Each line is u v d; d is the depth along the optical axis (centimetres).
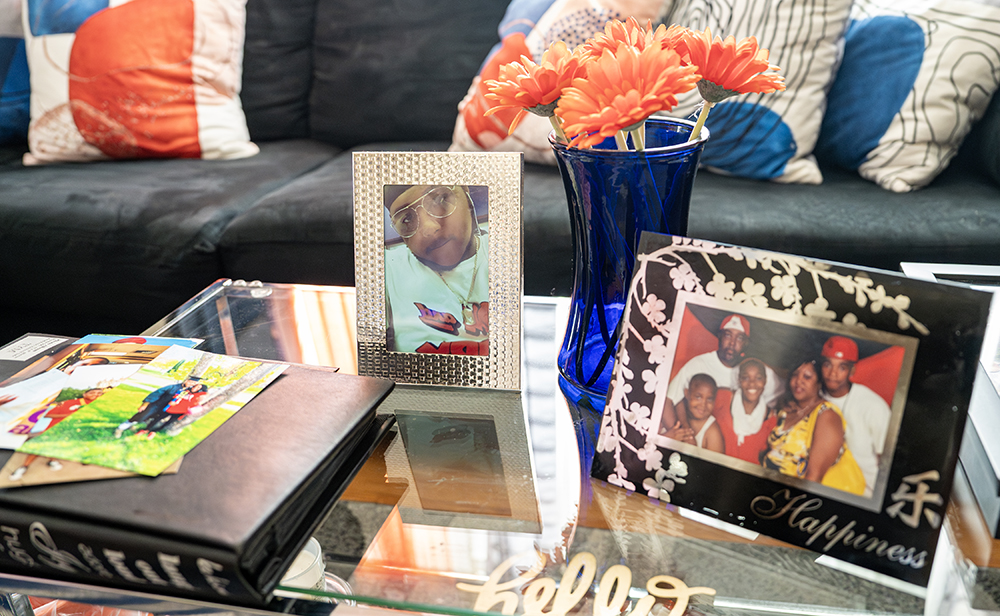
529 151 146
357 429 56
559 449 65
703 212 123
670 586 50
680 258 55
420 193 70
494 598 49
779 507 52
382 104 173
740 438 53
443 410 72
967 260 114
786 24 129
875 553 49
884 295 49
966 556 51
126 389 59
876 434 49
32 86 160
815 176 133
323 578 51
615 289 63
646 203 59
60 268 134
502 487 60
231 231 131
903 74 127
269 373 62
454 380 74
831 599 49
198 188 144
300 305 90
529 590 50
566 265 124
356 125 177
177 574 45
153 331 83
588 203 60
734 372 53
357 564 52
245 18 174
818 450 51
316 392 59
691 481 55
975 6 123
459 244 70
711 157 137
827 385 50
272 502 46
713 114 135
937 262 115
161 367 63
